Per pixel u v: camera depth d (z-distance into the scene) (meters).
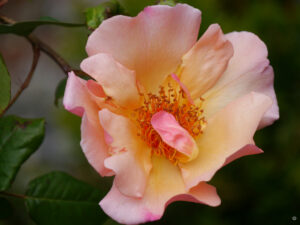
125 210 0.23
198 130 0.26
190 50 0.26
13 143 0.26
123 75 0.25
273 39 0.50
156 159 0.26
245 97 0.26
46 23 0.27
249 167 0.50
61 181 0.27
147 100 0.26
